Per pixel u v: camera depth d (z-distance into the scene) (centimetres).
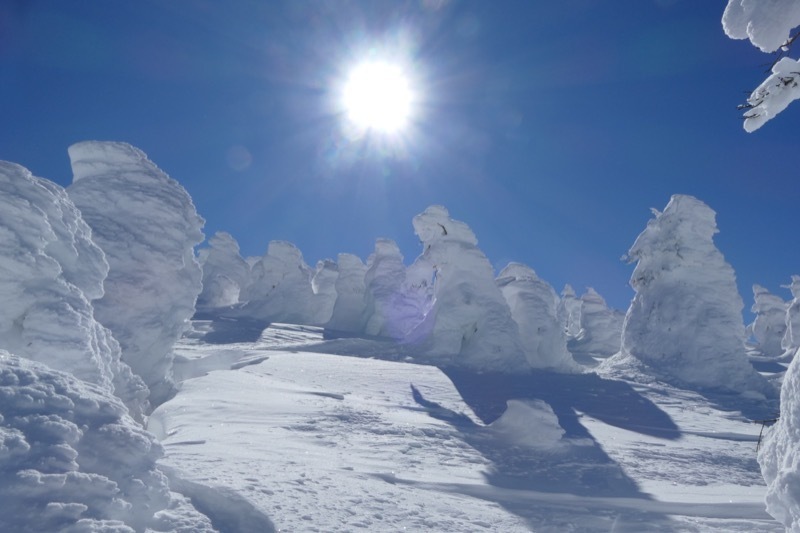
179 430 1090
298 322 5575
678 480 1044
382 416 1397
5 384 433
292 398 1534
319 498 665
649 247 3319
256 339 3622
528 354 3133
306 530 552
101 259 1023
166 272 1421
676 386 2806
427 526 632
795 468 459
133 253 1377
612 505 851
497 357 2850
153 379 1404
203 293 6344
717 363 2931
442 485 872
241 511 561
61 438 420
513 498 847
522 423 1305
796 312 4975
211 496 575
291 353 2727
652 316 3225
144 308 1366
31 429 411
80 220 1030
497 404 1827
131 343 1327
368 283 5025
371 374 2202
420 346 3019
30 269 800
